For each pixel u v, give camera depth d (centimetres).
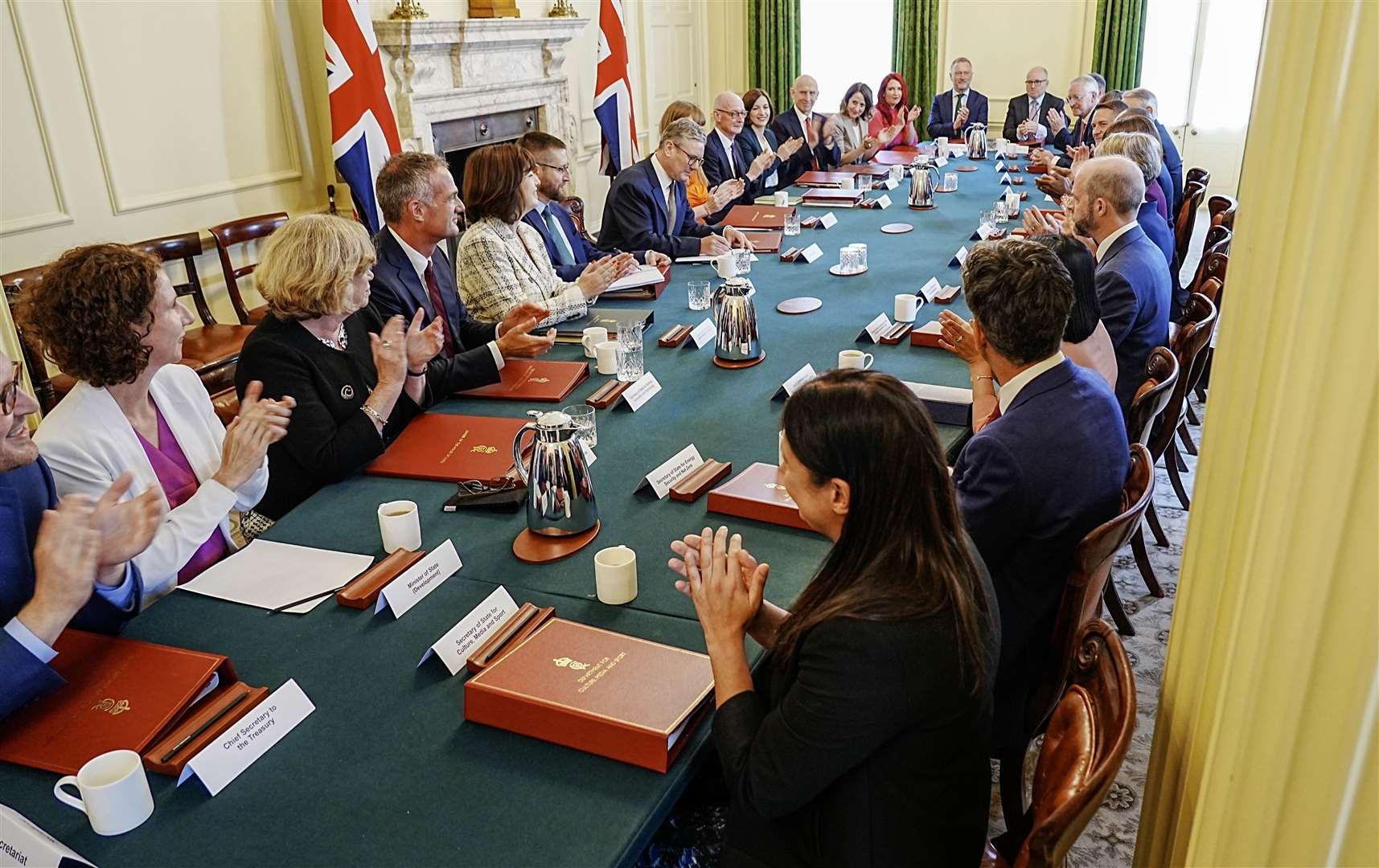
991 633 115
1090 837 201
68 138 369
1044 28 793
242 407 173
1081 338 203
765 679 131
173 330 169
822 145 655
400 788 115
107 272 160
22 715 126
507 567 162
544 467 167
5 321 312
